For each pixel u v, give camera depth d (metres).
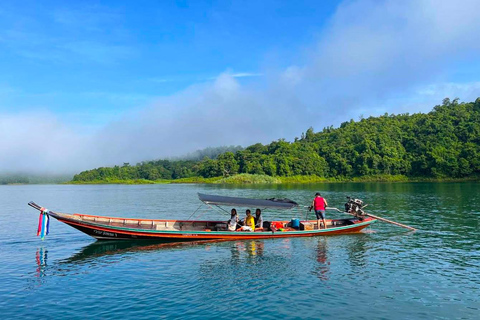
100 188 121.31
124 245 19.88
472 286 13.12
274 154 164.00
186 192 80.12
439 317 10.62
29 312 11.05
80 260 16.91
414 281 13.68
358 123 198.25
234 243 20.30
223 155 168.62
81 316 10.73
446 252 18.16
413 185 89.25
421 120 162.12
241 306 11.39
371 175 138.50
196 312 10.95
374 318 10.55
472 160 117.75
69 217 19.83
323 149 162.88
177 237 20.39
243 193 68.81
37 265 16.14
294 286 13.16
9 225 28.11
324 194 60.47
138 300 11.92
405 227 24.11
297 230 22.41
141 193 79.38
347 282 13.60
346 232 23.25
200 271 15.06
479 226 25.53
